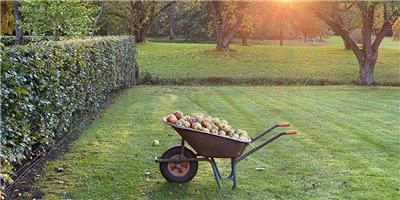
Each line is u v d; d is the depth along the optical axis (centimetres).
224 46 2330
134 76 1555
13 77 379
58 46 554
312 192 433
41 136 496
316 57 2225
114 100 1112
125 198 415
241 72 1839
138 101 1110
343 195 424
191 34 3434
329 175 486
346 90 1402
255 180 468
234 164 441
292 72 1856
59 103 538
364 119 852
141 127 759
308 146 619
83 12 1108
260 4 2209
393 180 468
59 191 430
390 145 626
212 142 422
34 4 1028
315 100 1154
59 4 1044
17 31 1297
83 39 869
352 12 1839
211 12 2450
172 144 630
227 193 430
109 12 2406
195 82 1644
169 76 1708
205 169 505
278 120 845
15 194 418
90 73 786
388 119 852
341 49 2611
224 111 962
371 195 424
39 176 473
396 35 1830
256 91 1380
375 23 1725
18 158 405
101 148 604
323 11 1599
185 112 942
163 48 2519
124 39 1325
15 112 395
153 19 2845
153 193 429
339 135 696
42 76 472
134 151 588
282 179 471
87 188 440
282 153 579
